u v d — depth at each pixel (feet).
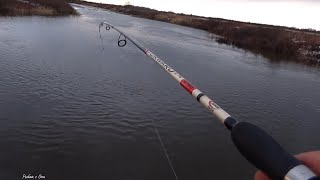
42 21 100.58
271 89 50.72
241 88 48.96
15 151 24.91
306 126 37.01
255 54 86.02
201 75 53.78
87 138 27.96
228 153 27.91
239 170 25.46
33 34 73.41
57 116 31.22
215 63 65.92
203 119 34.19
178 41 93.20
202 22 154.81
